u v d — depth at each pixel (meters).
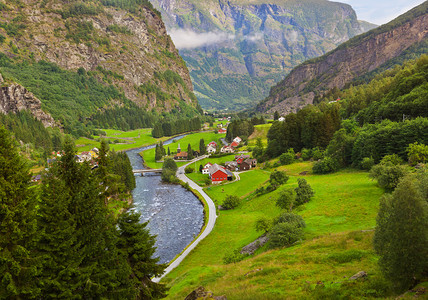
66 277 18.92
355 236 35.66
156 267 26.25
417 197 18.64
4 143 18.44
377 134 77.50
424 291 16.89
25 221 17.88
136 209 81.31
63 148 23.47
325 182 72.62
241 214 70.38
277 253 38.38
